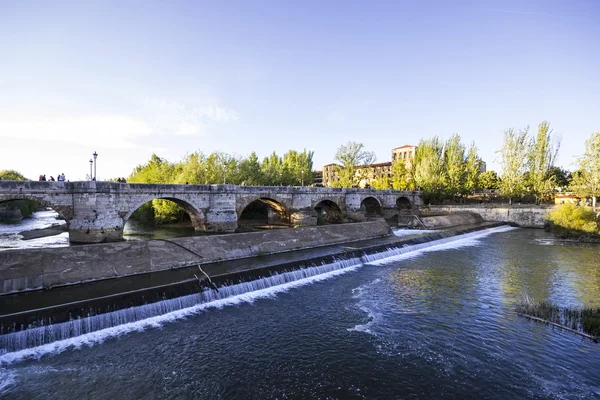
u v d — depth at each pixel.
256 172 82.94
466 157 86.88
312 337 17.00
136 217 65.75
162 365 14.33
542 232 58.56
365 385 13.20
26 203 81.69
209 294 21.08
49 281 19.91
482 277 28.08
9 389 12.54
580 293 24.14
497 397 12.59
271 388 12.95
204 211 44.56
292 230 36.81
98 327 16.73
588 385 13.31
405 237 45.34
